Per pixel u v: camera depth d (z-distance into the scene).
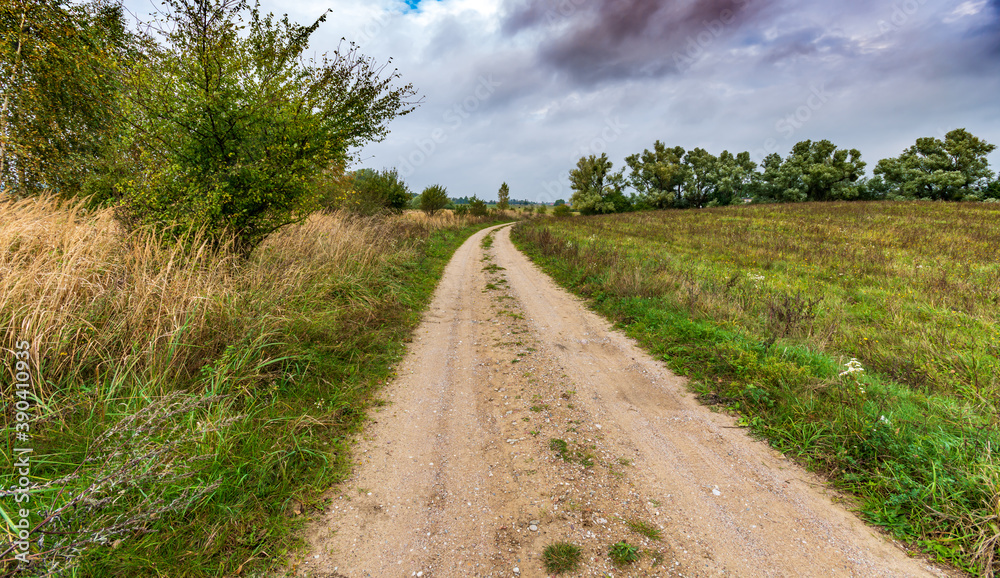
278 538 2.38
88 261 4.17
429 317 7.50
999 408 3.46
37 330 3.19
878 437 3.08
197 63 5.25
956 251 12.57
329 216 11.48
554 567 2.20
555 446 3.44
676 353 5.52
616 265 10.42
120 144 5.86
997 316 6.32
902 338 5.39
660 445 3.45
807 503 2.71
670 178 51.44
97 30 6.76
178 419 3.10
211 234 5.65
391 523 2.56
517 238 22.22
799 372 4.29
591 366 5.26
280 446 3.12
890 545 2.32
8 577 1.69
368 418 3.91
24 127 7.33
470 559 2.28
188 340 3.95
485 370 5.15
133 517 2.06
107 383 3.43
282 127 6.01
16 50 7.15
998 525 2.20
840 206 29.25
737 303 6.98
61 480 2.18
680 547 2.34
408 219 22.11
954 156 42.88
